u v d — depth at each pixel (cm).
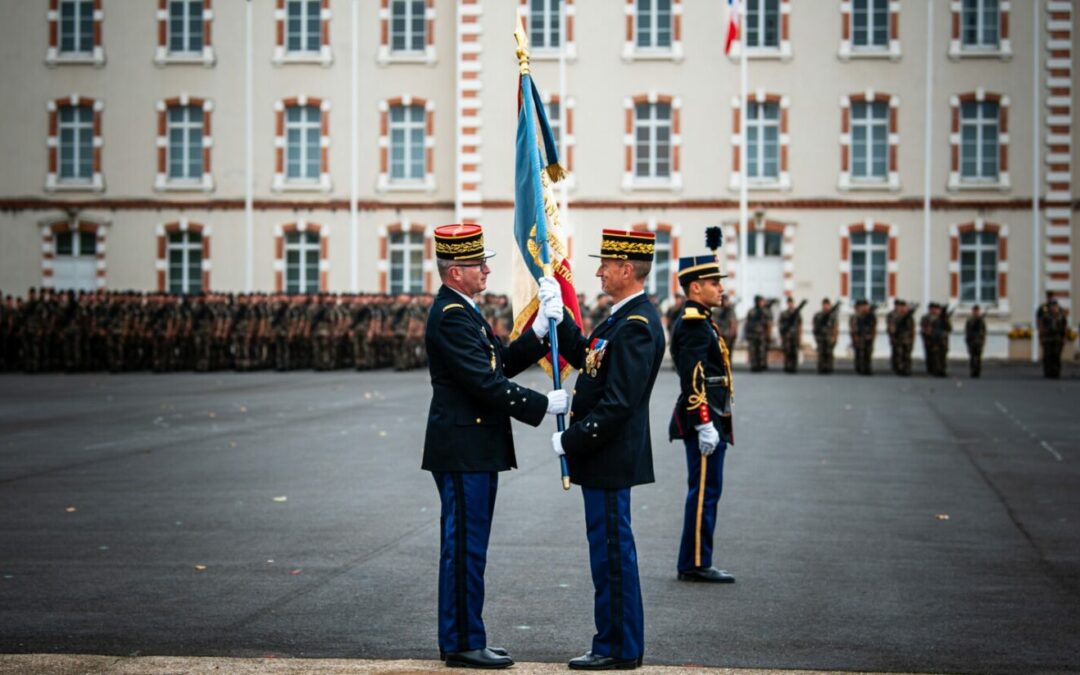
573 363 973
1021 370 4422
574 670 875
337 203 5044
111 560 1221
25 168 5081
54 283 5112
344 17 5038
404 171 5075
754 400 3034
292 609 1041
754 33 4931
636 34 4950
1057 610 1049
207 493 1614
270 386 3541
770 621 1016
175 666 871
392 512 1481
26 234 5088
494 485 911
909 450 2067
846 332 4919
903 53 4888
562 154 4941
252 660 889
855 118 4934
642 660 901
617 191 4934
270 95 5047
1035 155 4825
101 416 2606
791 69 4903
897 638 966
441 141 5041
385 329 4453
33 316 4275
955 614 1037
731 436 1173
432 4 5022
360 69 5041
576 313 983
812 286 4919
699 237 4931
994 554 1268
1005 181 4869
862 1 4916
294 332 4356
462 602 882
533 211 971
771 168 4956
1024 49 4862
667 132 4959
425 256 5066
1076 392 3322
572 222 4944
